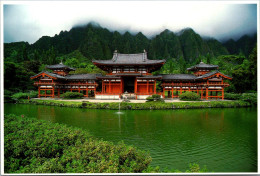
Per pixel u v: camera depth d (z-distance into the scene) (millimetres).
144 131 15969
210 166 9625
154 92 38625
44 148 7582
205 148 12133
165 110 28703
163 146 12406
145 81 40281
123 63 41562
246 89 49094
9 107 31031
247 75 47312
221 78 39344
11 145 7684
